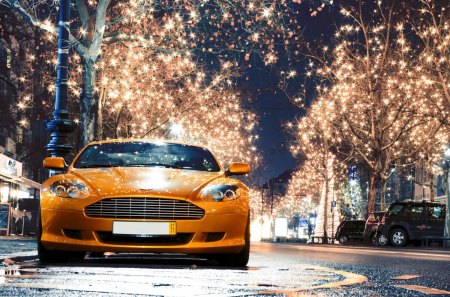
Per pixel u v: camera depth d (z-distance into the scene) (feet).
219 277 21.07
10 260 27.20
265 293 16.02
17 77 177.58
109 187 25.30
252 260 34.71
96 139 72.84
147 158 29.84
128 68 105.29
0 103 173.78
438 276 24.44
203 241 25.27
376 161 127.44
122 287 16.76
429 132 134.21
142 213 24.85
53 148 49.39
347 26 124.26
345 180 239.30
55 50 126.11
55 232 25.27
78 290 15.67
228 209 25.62
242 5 71.00
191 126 151.64
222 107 147.95
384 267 30.14
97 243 24.79
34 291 15.16
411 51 120.78
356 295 16.30
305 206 307.17
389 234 95.25
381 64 122.42
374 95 124.36
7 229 89.10
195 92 123.54
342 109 129.08
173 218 24.95
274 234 233.96
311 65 128.26
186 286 17.53
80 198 25.09
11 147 179.01
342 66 125.80
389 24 120.47
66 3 51.29
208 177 27.09
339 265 31.40
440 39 98.48
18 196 130.93
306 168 252.01
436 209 93.40
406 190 252.83
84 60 71.46
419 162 180.14
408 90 120.88
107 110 122.42
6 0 64.34
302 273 24.35
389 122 130.72
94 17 71.72
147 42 73.36
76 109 138.62
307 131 158.61
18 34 173.58
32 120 183.93
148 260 31.27
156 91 119.55
